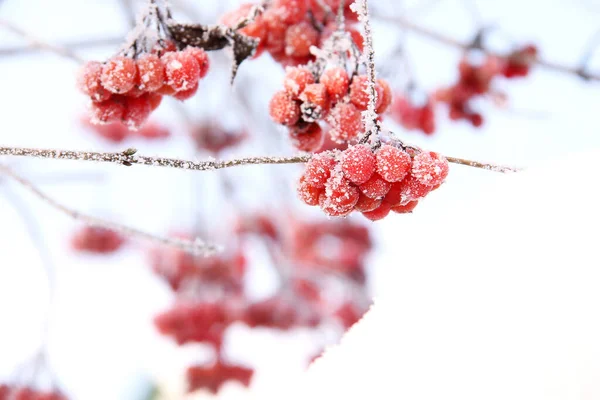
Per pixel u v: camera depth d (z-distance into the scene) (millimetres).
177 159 524
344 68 562
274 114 561
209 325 833
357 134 555
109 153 524
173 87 561
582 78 718
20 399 735
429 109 732
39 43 646
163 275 897
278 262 933
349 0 584
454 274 552
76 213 604
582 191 542
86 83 558
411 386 540
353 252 1019
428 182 527
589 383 512
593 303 521
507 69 732
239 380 829
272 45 586
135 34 565
